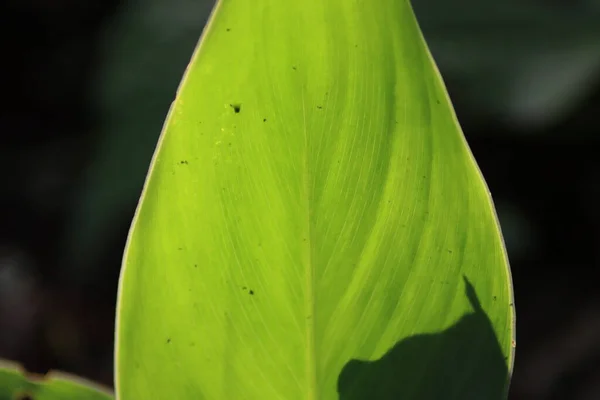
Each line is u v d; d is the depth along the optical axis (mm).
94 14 2627
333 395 614
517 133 1653
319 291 605
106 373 1749
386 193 596
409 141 590
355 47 579
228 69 575
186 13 1688
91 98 2424
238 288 602
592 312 1580
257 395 611
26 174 2316
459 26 1405
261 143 585
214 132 582
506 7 1400
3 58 2633
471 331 608
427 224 600
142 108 1637
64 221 2152
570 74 1246
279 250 600
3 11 2611
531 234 1624
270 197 593
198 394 607
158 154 582
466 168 594
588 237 1729
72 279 1959
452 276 604
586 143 1688
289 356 610
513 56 1320
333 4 573
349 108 584
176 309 600
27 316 1882
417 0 1463
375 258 603
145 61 1659
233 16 569
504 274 603
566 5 1396
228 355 607
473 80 1327
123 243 1865
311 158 589
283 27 573
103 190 1648
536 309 1636
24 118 2592
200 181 587
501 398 608
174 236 592
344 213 598
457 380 611
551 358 1525
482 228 600
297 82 580
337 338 610
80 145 2352
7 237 2162
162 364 602
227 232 595
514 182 1771
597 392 1435
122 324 593
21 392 673
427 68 582
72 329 1849
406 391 613
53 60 2629
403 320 609
